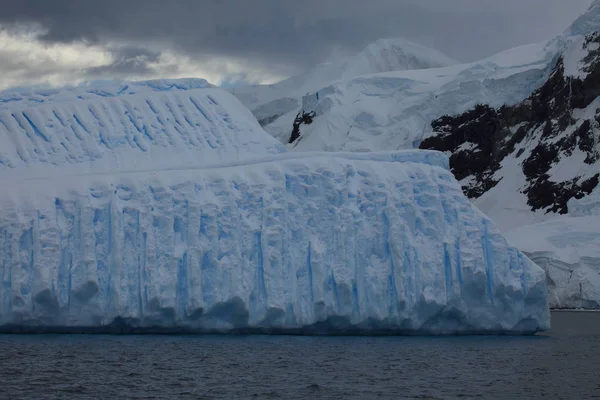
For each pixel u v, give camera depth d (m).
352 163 76.25
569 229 152.62
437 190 76.06
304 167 75.06
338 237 72.75
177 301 70.06
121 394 50.94
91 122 83.31
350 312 71.81
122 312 69.69
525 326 77.06
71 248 70.88
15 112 83.25
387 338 75.06
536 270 76.25
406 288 72.81
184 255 70.94
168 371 57.41
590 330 96.44
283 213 72.94
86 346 66.69
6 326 70.94
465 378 57.59
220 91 89.19
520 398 51.81
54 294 69.44
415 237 74.50
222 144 84.75
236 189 74.00
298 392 52.28
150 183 73.06
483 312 75.19
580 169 182.62
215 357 62.75
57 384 53.09
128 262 70.88
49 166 80.75
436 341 74.19
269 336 74.19
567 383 56.34
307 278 71.88
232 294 70.06
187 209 72.12
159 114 85.12
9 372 56.25
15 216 71.12
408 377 57.41
